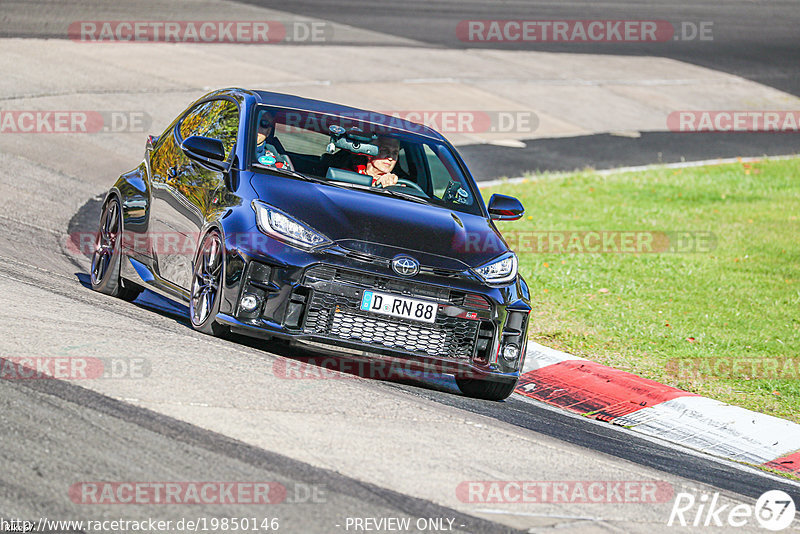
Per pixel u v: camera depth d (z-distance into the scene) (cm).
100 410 1355
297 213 1795
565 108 6159
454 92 5969
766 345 2688
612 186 4688
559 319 2717
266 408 1484
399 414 1608
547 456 1570
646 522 1345
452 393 1936
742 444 2019
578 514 1320
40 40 5303
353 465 1333
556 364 2305
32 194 3080
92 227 2895
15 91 4319
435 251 1827
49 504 1080
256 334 1736
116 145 3906
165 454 1251
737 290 3225
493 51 7225
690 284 3250
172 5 6906
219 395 1498
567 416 2000
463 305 1811
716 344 2652
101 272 2197
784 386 2394
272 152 1969
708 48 8575
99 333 1717
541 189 4447
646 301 3003
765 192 4928
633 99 6688
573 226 3897
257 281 1744
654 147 5700
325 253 1747
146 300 2212
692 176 5097
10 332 1631
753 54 8569
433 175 2106
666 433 2036
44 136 3797
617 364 2409
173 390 1480
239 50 5997
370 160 2052
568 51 7681
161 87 4903
